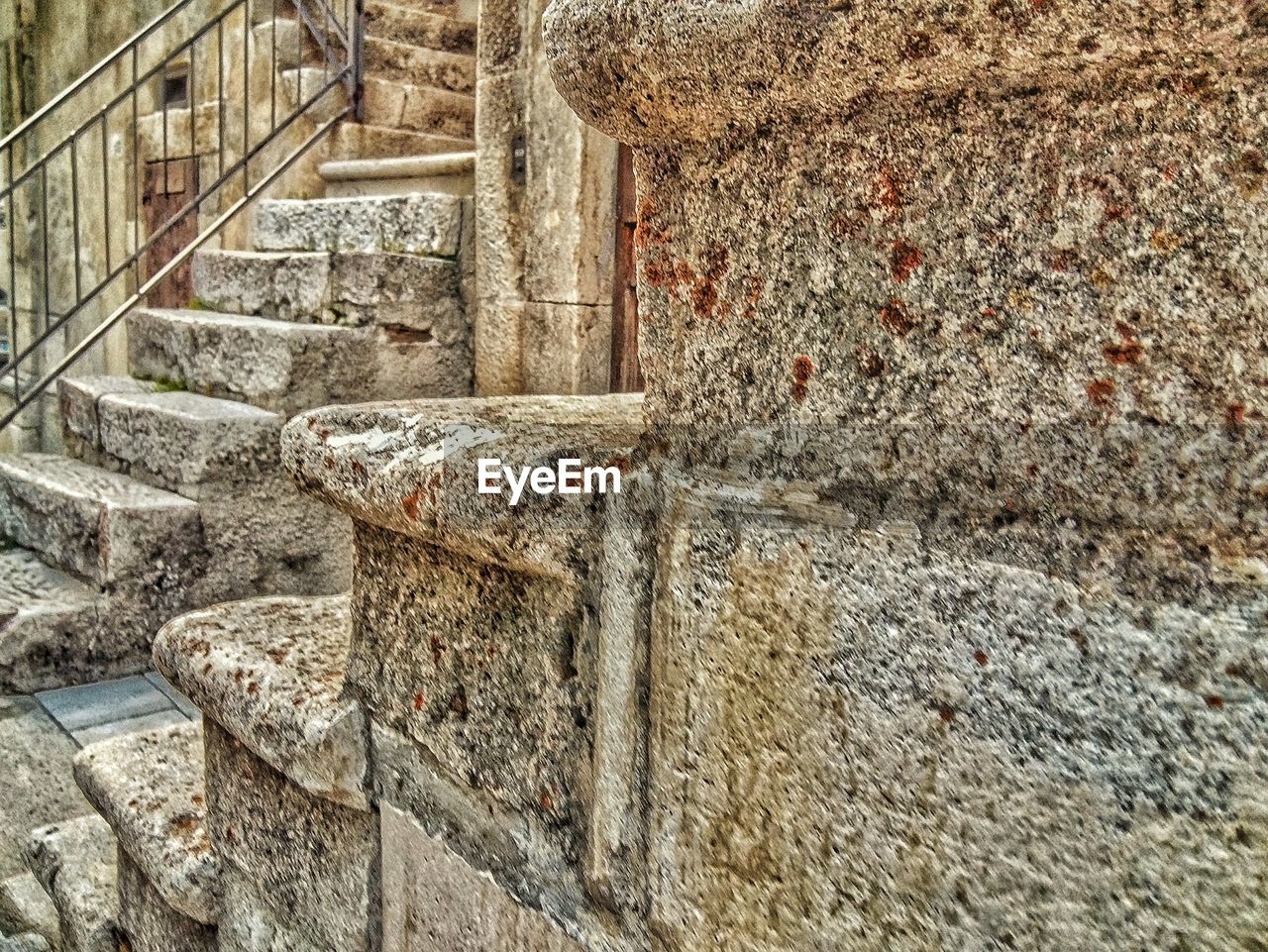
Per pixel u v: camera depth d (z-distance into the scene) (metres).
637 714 0.97
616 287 3.64
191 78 4.14
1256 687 0.61
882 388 0.78
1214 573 0.63
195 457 3.41
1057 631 0.68
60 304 7.05
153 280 3.99
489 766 1.14
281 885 1.47
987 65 0.69
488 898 1.16
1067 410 0.70
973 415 0.74
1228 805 0.62
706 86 0.82
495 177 3.74
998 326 0.72
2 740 2.86
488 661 1.14
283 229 4.32
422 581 1.23
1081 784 0.68
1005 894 0.72
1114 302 0.67
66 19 6.69
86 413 3.99
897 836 0.78
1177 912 0.64
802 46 0.75
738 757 0.88
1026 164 0.70
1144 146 0.65
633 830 0.98
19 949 2.05
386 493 1.16
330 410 1.33
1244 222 0.62
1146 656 0.65
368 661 1.32
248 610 1.71
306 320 3.95
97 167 6.46
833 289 0.80
